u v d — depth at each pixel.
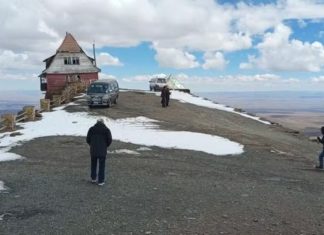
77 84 54.97
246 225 10.52
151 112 37.75
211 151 23.11
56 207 11.65
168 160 19.88
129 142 24.36
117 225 10.23
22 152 21.08
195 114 40.12
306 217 11.48
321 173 19.25
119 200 12.48
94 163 14.58
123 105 41.31
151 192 13.55
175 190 13.94
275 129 40.53
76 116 33.34
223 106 56.06
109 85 39.38
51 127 28.73
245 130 34.91
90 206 11.80
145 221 10.58
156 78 66.88
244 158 21.75
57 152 21.14
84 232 9.71
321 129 20.17
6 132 27.02
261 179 16.80
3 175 15.73
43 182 14.64
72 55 73.00
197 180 15.76
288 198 13.58
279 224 10.73
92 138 14.38
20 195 12.87
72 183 14.55
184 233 9.77
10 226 10.06
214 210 11.73
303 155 25.12
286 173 18.56
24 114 31.47
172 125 31.05
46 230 9.81
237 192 14.02
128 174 16.30
